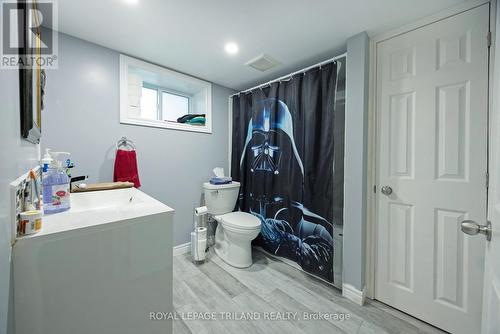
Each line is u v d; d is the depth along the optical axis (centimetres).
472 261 121
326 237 175
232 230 197
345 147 162
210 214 236
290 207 205
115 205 127
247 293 164
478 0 117
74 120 161
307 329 130
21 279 60
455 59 125
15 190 58
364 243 156
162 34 157
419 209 139
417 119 139
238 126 263
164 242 86
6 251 51
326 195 175
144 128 201
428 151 135
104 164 176
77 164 163
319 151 181
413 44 140
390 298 150
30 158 79
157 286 85
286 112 209
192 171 238
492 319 67
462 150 124
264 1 122
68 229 67
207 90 249
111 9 129
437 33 131
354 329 131
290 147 206
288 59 193
